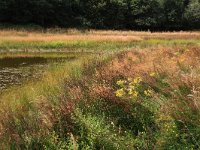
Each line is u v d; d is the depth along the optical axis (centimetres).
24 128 645
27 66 2041
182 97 673
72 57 2603
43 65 2089
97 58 1602
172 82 788
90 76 1038
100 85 802
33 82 1316
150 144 592
